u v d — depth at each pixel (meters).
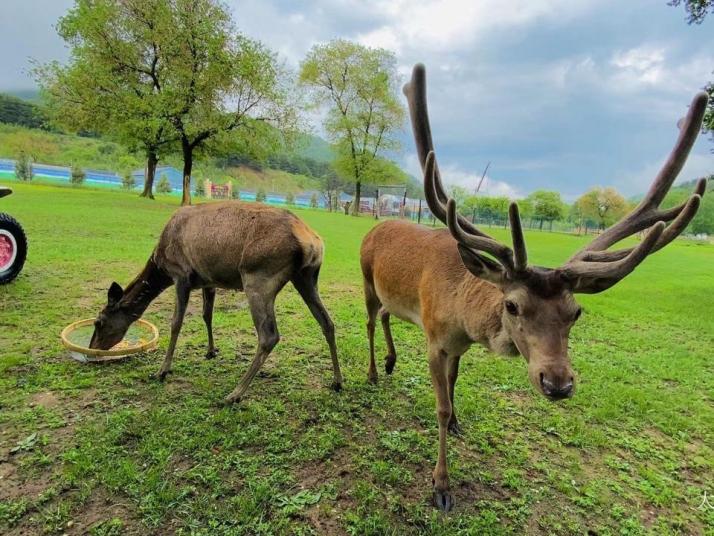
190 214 4.26
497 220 49.81
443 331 3.14
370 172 42.94
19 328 5.02
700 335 7.37
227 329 5.64
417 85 3.33
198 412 3.59
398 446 3.43
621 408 4.48
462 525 2.71
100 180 56.44
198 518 2.55
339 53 41.03
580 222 67.12
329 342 4.26
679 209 2.95
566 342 2.43
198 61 23.58
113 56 23.00
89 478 2.79
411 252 3.76
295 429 3.53
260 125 25.56
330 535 2.54
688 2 10.94
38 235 10.59
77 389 3.83
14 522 2.43
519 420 4.06
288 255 3.87
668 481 3.40
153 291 4.66
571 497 3.08
